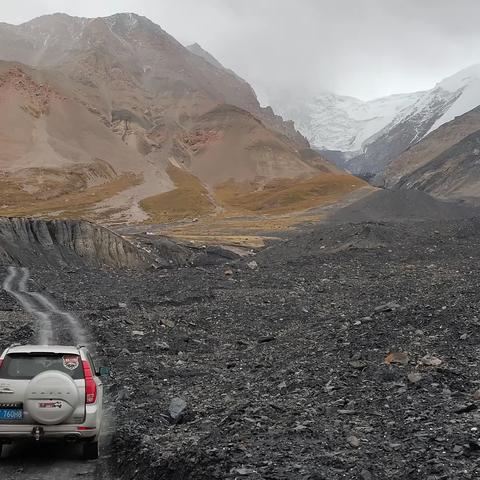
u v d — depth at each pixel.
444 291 35.81
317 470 9.73
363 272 63.31
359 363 18.11
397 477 9.43
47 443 12.30
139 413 15.42
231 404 15.49
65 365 11.84
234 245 113.31
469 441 10.19
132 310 39.03
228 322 33.88
